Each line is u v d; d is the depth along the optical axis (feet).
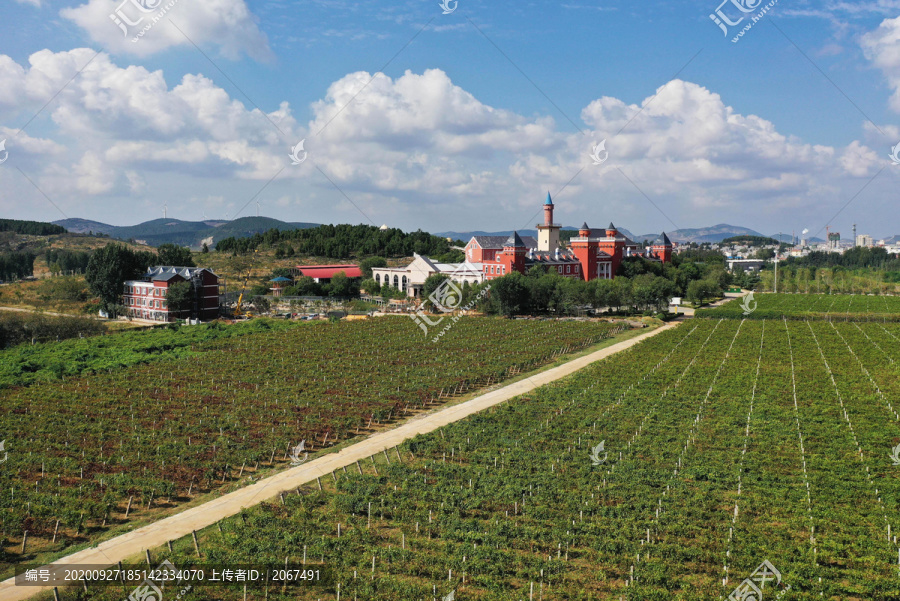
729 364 340.18
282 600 127.44
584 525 152.76
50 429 232.53
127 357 362.74
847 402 263.29
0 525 155.63
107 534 157.79
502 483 181.06
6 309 555.28
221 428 236.43
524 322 516.73
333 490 182.80
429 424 250.37
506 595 125.59
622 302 587.27
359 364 354.13
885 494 168.96
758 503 163.84
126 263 568.41
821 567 131.85
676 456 201.05
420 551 143.33
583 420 241.96
